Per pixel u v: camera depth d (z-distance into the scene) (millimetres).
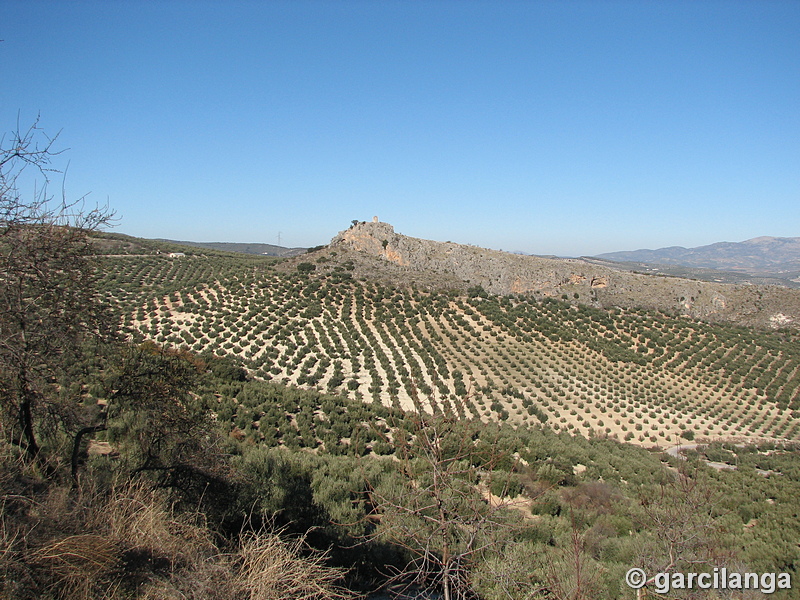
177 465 9812
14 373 8023
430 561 5488
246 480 11023
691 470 20266
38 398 8500
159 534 6648
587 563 8547
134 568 5871
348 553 9875
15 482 6891
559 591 6453
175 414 10258
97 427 9781
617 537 12180
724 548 9484
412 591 8141
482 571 6484
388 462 17953
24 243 8203
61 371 9266
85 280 9305
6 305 8094
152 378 10383
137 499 7211
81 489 7305
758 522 14430
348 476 15125
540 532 11750
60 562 5352
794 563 10117
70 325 8953
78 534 5945
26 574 4945
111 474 9430
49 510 6246
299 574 6246
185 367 11148
